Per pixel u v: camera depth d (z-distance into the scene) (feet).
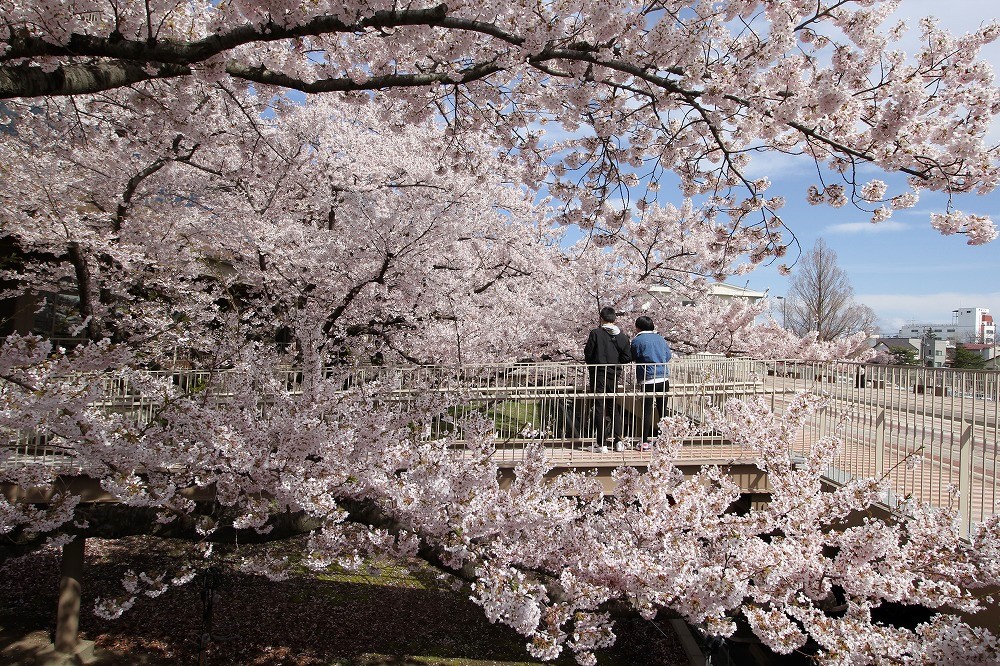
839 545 12.91
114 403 18.48
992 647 9.29
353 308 28.76
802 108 13.03
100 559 31.42
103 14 14.53
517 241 34.83
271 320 28.58
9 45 10.71
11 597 27.27
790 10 13.65
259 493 14.75
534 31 12.71
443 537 13.87
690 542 12.48
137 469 14.23
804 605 13.21
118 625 25.43
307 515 15.16
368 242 26.35
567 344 35.78
